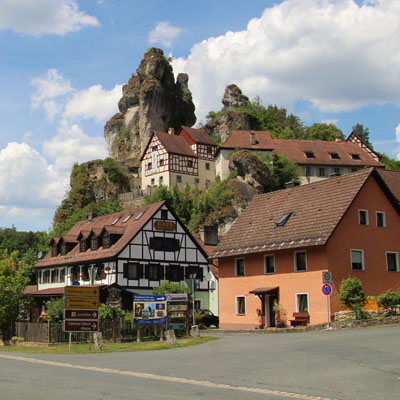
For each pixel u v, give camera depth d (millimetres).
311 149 97500
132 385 13477
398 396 11773
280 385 13406
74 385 13453
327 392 12406
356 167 96500
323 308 33719
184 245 53156
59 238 58812
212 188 87188
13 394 12109
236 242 40719
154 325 31297
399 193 40188
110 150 119375
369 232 36312
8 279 39438
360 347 19422
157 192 87625
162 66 115500
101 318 32906
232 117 122188
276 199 41719
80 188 103062
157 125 112812
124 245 49062
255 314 38812
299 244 34969
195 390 12727
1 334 36281
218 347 23875
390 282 36562
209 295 54094
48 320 34750
